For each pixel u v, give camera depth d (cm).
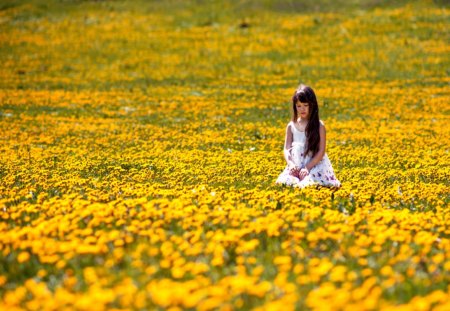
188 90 3834
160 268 608
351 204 938
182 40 5375
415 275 588
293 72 4309
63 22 6038
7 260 639
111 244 681
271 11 6050
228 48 5062
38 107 3259
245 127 2659
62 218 777
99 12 6362
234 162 1662
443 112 3064
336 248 678
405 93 3578
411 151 2006
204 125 2742
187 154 1878
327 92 3644
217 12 6141
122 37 5525
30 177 1324
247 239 720
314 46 4978
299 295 523
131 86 4006
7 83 4053
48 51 5106
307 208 878
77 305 465
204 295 507
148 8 6450
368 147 2081
